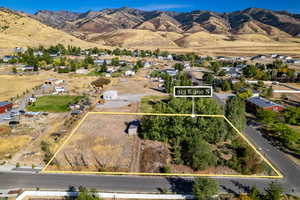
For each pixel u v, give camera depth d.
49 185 35.69
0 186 35.34
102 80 111.56
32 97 83.56
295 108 62.31
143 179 37.47
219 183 36.41
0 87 98.31
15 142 49.38
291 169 40.34
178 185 36.03
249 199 30.72
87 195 29.36
